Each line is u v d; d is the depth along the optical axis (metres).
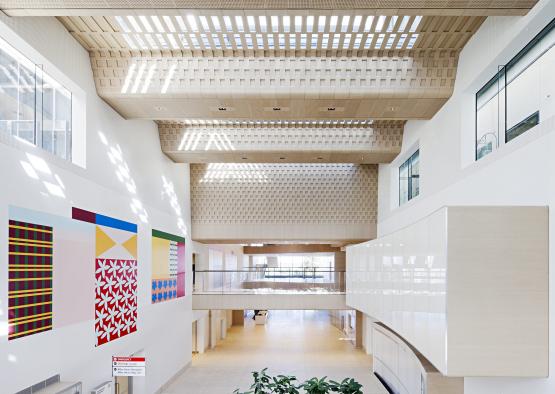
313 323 34.59
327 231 20.52
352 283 17.98
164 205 16.36
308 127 15.93
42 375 8.35
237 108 12.07
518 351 6.87
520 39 8.20
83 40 10.09
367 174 20.33
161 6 7.51
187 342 19.06
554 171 6.73
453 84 11.11
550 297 6.84
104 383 10.57
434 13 7.87
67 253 9.38
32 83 8.79
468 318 6.93
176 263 17.70
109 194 11.64
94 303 10.54
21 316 7.76
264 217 20.55
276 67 11.01
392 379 15.47
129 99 11.30
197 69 10.99
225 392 15.45
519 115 8.69
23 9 7.50
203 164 20.39
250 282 20.42
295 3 7.50
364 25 9.45
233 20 9.21
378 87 11.06
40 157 8.48
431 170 12.95
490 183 8.98
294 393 10.09
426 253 8.22
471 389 9.48
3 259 7.33
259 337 27.11
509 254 6.96
